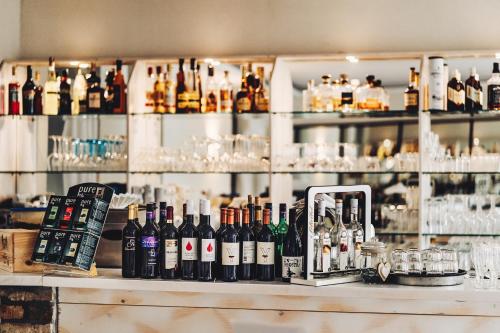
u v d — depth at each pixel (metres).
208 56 5.51
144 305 3.39
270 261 3.29
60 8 5.85
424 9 5.48
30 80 5.62
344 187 3.34
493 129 5.41
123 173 5.74
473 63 5.35
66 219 3.50
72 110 5.64
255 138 5.36
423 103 5.30
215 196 5.62
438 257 3.21
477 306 3.11
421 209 5.23
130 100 5.45
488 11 5.41
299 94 5.51
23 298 3.50
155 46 5.75
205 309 3.34
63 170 5.57
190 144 5.43
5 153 5.62
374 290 3.10
